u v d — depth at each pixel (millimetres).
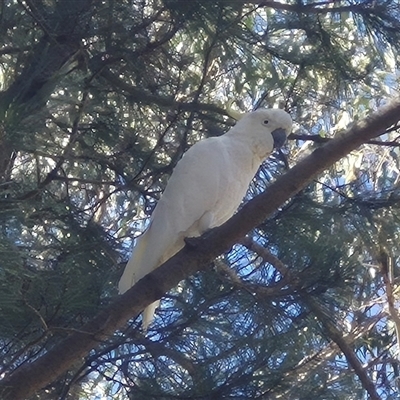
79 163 4934
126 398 4152
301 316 4004
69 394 4223
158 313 4195
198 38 4355
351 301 4629
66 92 3455
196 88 4816
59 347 3422
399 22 4363
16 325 3174
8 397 3314
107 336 3529
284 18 4512
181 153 4637
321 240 4090
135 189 4719
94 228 4621
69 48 4098
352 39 4969
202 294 4004
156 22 4488
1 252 2816
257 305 3941
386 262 5707
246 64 4527
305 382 3963
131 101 4598
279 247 4109
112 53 4301
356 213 4273
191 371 3789
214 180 4281
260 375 3637
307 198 4301
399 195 4371
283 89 4762
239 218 3633
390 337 6816
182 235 4242
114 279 4355
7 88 3512
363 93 5672
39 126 3029
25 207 4023
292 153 6086
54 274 3441
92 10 4047
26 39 3652
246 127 4520
